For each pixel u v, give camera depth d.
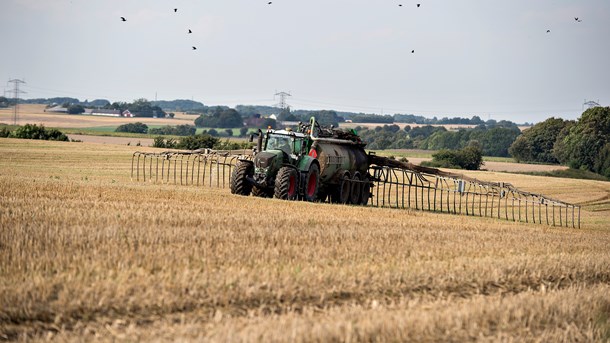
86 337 21.52
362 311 25.53
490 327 25.64
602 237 60.44
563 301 29.06
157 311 24.34
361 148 89.81
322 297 27.45
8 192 55.53
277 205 61.38
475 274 34.09
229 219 46.25
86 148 166.62
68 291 24.53
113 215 43.56
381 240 42.06
